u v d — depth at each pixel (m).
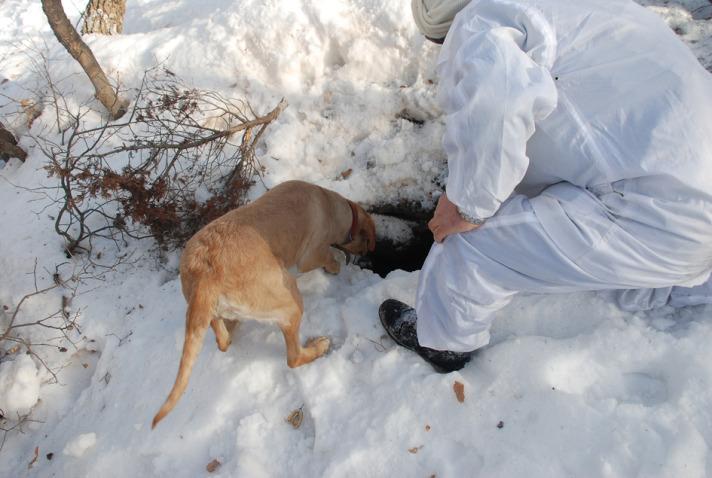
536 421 2.19
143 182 3.14
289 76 3.93
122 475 2.55
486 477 2.11
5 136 3.95
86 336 3.14
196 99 3.59
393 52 3.76
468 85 1.59
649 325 2.38
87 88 4.33
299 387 2.61
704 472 1.93
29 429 2.92
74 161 3.21
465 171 1.71
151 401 2.74
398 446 2.28
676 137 1.65
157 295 3.21
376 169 3.57
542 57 1.68
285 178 3.60
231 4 4.34
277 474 2.39
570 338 2.42
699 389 2.11
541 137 1.81
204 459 2.49
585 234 1.85
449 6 1.93
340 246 3.35
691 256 1.86
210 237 2.45
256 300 2.45
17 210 3.76
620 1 1.78
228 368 2.75
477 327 2.25
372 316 2.84
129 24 5.36
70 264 3.43
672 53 1.69
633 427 2.07
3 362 3.16
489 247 2.02
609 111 1.69
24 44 5.23
